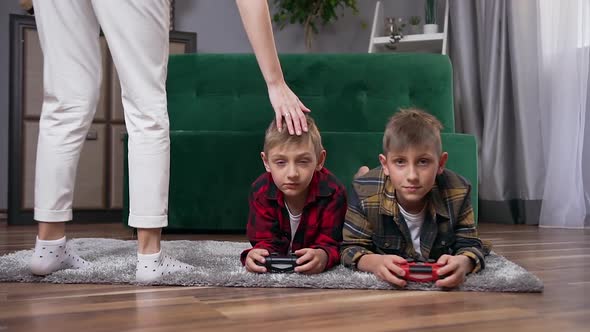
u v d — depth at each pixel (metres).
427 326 0.78
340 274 1.14
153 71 1.14
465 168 2.11
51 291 1.04
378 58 2.37
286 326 0.78
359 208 1.25
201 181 2.17
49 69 1.18
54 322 0.81
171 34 3.20
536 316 0.84
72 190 1.20
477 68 3.20
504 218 2.91
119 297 0.99
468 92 3.17
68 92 1.18
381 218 1.24
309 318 0.83
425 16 3.57
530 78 2.86
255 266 1.16
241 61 2.42
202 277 1.10
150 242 1.13
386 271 1.06
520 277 1.06
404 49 3.64
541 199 2.82
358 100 2.35
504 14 2.98
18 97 2.85
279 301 0.95
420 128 1.11
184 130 2.39
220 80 2.42
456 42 3.22
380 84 2.35
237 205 2.16
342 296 0.99
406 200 1.20
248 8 1.25
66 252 1.20
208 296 0.99
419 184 1.10
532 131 2.84
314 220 1.29
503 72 2.98
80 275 1.13
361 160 2.11
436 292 1.03
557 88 2.67
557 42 2.69
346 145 2.11
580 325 0.79
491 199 2.97
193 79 2.43
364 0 4.05
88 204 2.98
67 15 1.17
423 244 1.21
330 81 2.36
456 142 2.11
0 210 3.24
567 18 2.65
